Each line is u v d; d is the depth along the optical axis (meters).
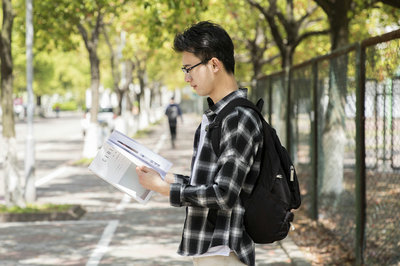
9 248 10.12
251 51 31.28
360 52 8.48
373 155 8.15
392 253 7.39
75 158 27.66
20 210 12.91
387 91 7.45
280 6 29.12
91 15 22.39
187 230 3.56
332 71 11.50
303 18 22.47
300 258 9.21
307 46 30.33
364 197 8.38
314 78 12.60
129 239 10.90
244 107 3.48
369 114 8.30
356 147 8.59
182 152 30.55
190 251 3.55
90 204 14.92
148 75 63.50
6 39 13.52
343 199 10.41
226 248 3.50
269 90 20.48
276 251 10.10
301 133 14.60
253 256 3.57
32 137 14.89
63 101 158.38
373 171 8.19
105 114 40.00
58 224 12.29
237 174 3.37
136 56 45.12
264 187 3.50
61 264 9.09
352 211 9.77
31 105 14.95
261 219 3.48
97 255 9.66
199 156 3.51
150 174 3.56
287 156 3.65
